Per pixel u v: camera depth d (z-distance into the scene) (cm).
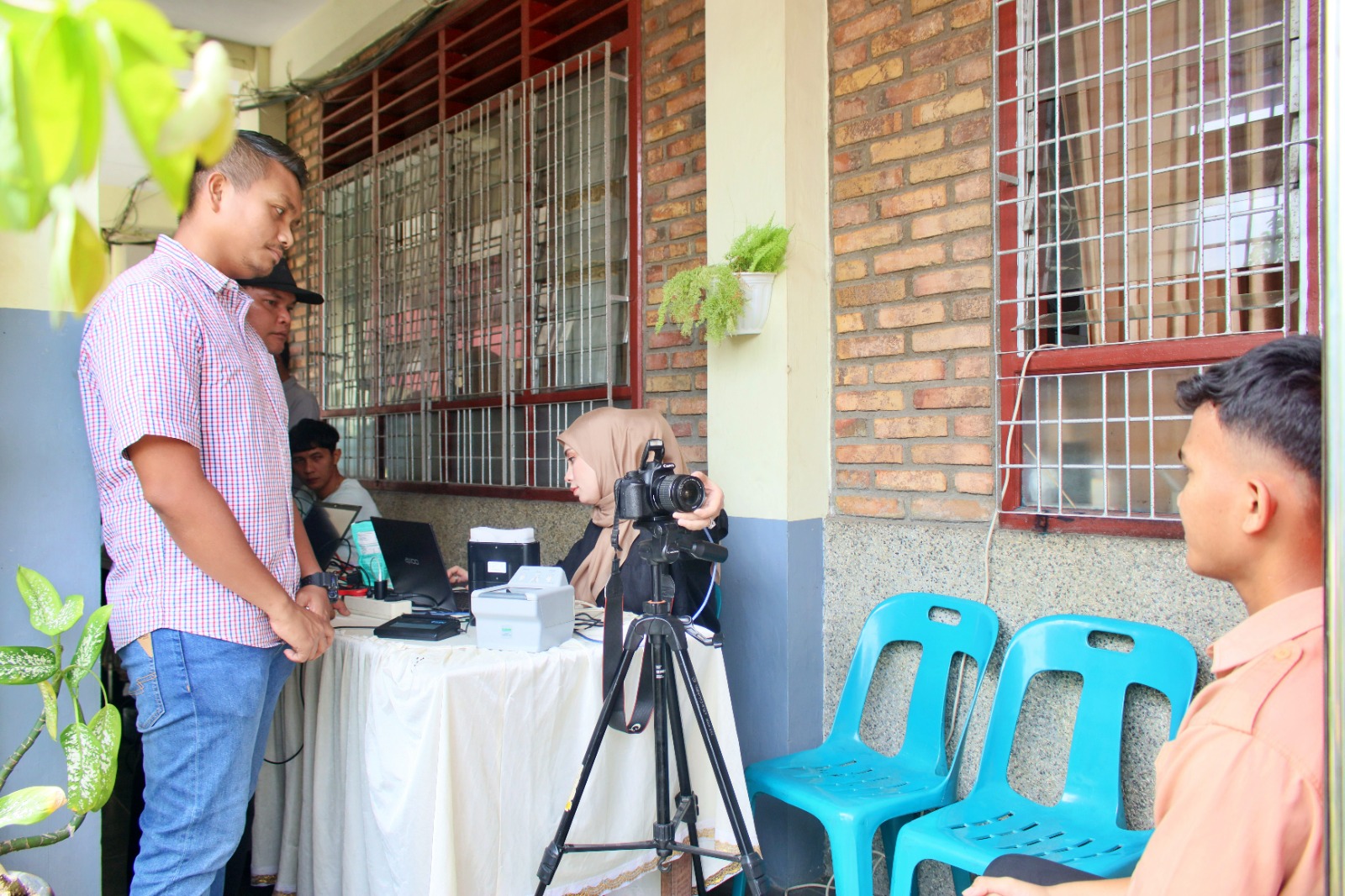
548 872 176
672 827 189
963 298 228
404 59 433
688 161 295
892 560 241
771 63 251
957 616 232
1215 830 79
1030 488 221
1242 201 187
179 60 30
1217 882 78
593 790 191
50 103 29
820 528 257
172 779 152
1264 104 184
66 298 30
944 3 232
